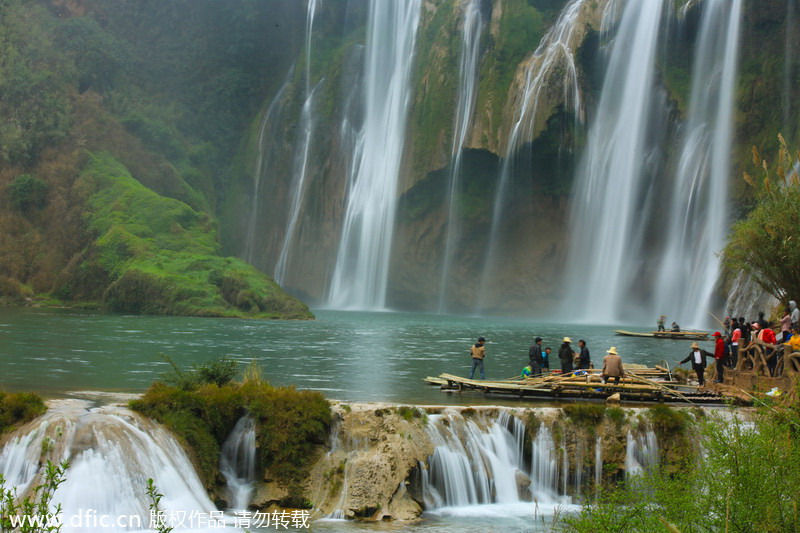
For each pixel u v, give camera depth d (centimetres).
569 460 1567
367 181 8831
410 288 8406
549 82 7469
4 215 7831
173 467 1295
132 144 8750
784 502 878
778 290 2242
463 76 8294
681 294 6781
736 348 2234
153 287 6153
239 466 1428
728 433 981
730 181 6525
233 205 9638
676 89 7050
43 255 7631
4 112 8288
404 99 8656
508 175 7812
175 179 8750
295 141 9556
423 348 3550
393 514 1356
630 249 7256
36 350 2859
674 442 1564
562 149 7562
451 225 8219
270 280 6525
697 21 6994
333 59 9488
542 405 1753
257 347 3328
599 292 7425
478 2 8319
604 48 7575
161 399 1391
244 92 10088
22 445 1242
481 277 8169
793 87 6300
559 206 7794
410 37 8831
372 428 1470
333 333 4450
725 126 6650
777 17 6425
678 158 6994
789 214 2198
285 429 1423
